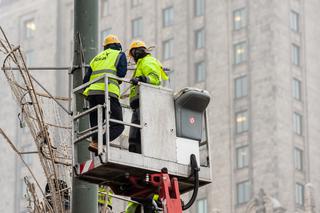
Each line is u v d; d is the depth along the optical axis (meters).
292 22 131.88
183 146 18.55
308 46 132.62
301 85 130.00
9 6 158.88
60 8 153.75
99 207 23.83
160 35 139.12
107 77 18.22
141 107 18.30
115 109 18.73
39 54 153.38
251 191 123.25
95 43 20.41
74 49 20.42
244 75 129.25
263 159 123.88
